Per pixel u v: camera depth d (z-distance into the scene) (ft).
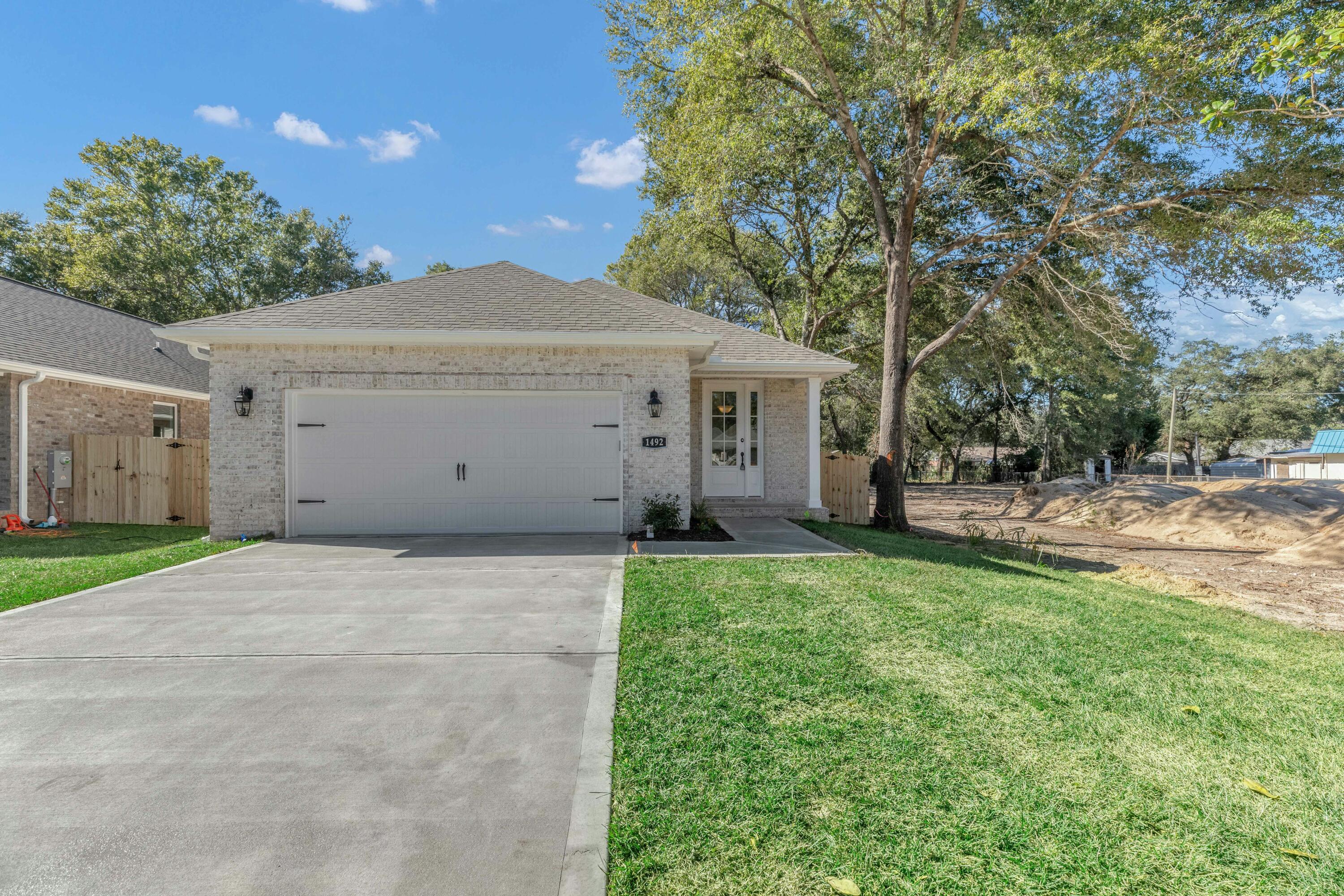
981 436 128.98
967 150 47.85
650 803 8.49
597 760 9.66
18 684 12.50
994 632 16.02
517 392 30.71
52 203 95.91
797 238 68.85
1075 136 38.65
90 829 7.96
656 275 96.73
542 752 9.91
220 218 106.01
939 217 54.49
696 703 11.50
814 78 45.60
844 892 6.91
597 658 13.97
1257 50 30.94
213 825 8.05
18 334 40.19
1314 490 46.55
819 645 14.60
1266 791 9.05
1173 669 14.05
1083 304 43.91
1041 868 7.35
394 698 11.87
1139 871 7.37
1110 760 9.87
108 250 91.30
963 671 13.32
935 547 32.01
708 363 37.65
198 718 11.07
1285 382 158.20
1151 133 39.14
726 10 39.50
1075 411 116.67
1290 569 31.42
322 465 30.17
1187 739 10.66
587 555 25.45
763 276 73.92
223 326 28.48
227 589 20.02
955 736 10.48
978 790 8.90
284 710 11.40
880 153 56.54
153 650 14.44
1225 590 26.14
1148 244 39.83
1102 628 17.01
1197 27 31.94
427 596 19.17
